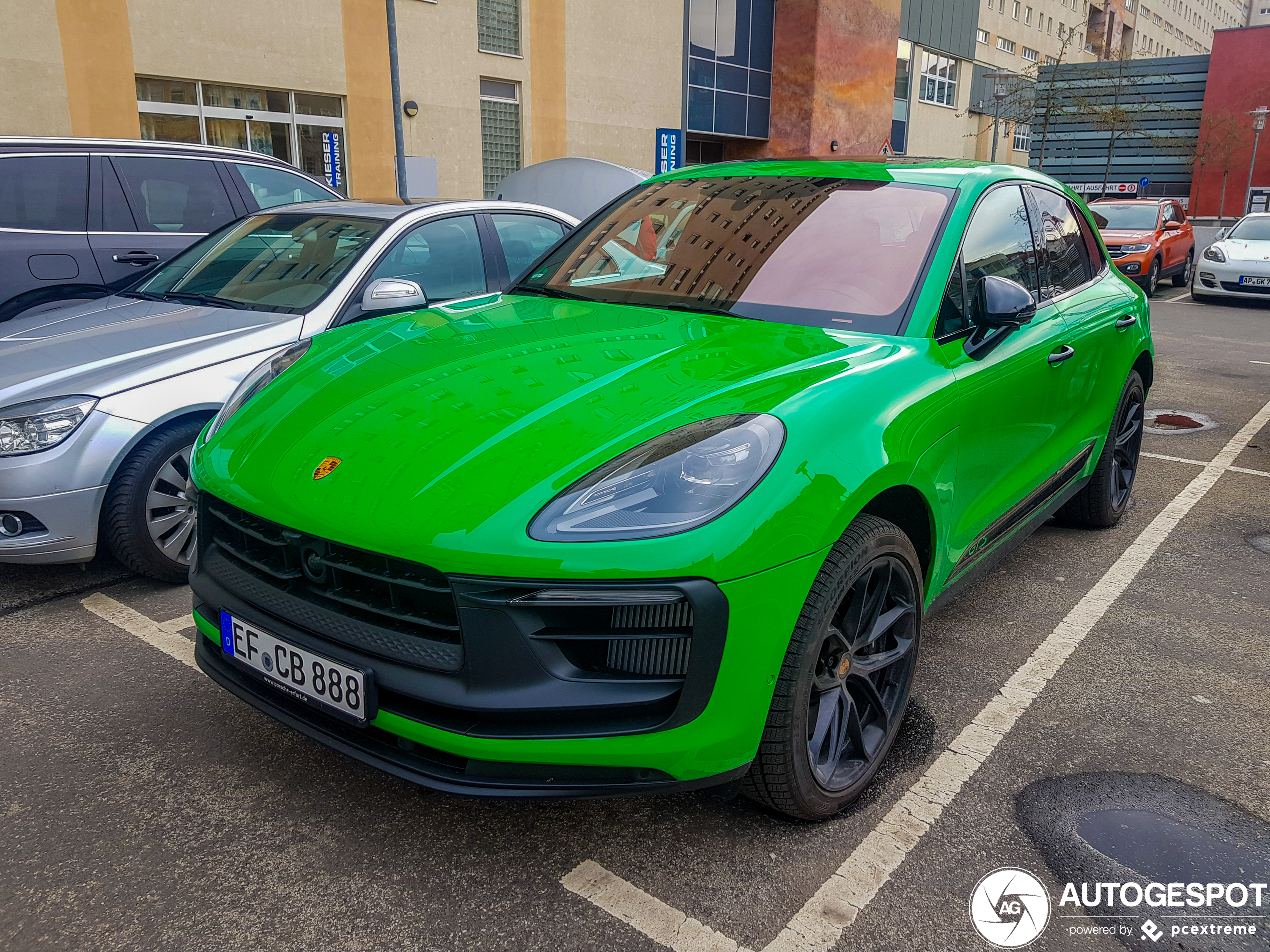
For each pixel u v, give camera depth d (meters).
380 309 3.24
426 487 1.91
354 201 4.78
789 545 1.89
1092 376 3.66
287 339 3.71
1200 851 2.19
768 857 2.14
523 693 1.80
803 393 2.13
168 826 2.22
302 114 15.01
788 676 1.97
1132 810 2.34
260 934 1.89
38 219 5.14
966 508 2.68
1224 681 3.00
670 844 2.18
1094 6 60.34
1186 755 2.59
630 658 1.86
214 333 3.64
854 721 2.25
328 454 2.09
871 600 2.26
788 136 26.33
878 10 27.67
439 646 1.85
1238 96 43.12
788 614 1.91
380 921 1.93
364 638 1.92
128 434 3.27
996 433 2.79
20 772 2.41
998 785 2.43
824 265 2.79
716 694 1.85
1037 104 38.47
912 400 2.31
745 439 1.96
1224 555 4.11
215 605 2.21
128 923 1.91
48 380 3.26
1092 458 3.98
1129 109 40.09
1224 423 6.64
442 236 4.45
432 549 1.80
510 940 1.89
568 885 2.04
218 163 5.83
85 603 3.44
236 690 2.20
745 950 1.87
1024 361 2.94
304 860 2.11
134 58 12.79
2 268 4.98
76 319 3.91
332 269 4.06
